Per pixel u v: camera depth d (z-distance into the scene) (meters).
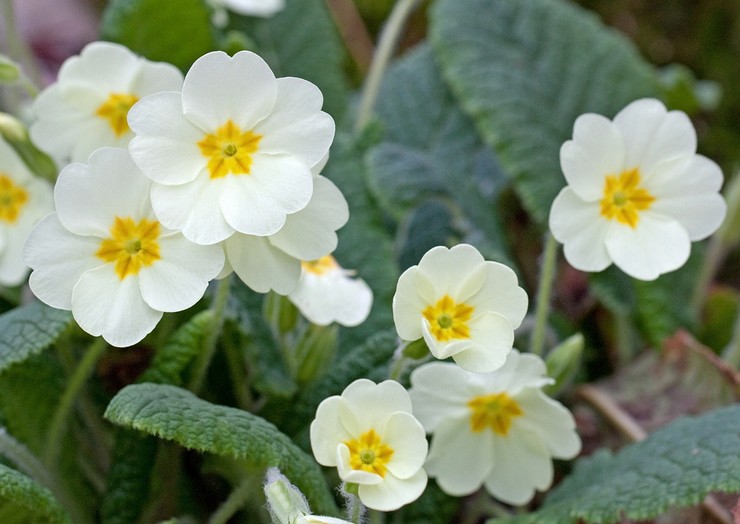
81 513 0.36
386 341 0.35
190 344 0.34
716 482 0.32
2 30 0.64
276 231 0.31
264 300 0.38
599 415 0.42
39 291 0.31
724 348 0.45
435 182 0.42
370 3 0.65
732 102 0.64
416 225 0.43
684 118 0.34
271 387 0.36
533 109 0.44
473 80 0.44
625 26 0.67
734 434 0.33
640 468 0.34
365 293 0.35
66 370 0.36
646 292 0.43
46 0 0.69
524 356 0.34
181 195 0.31
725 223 0.43
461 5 0.46
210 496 0.38
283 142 0.31
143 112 0.31
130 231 0.31
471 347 0.31
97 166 0.31
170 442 0.35
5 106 0.46
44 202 0.38
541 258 0.38
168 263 0.31
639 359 0.42
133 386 0.32
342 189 0.41
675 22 0.67
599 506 0.33
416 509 0.37
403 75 0.49
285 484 0.30
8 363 0.33
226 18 0.48
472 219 0.42
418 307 0.31
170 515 0.36
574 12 0.47
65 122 0.36
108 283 0.31
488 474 0.35
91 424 0.37
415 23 0.64
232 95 0.31
